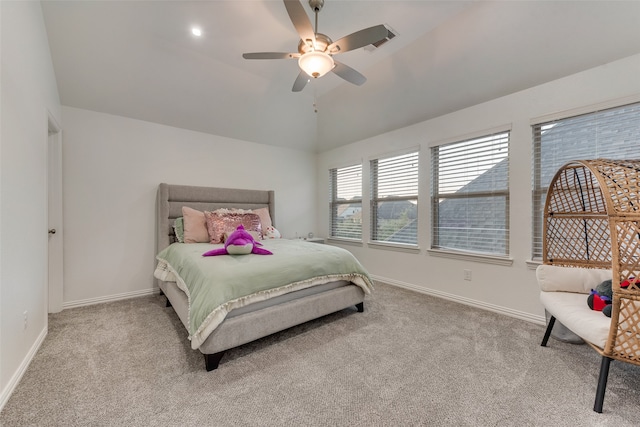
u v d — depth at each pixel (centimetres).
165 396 148
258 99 364
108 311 276
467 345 204
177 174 360
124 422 129
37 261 200
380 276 397
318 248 281
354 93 352
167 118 343
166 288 279
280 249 271
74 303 289
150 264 337
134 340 213
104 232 308
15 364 158
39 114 208
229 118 377
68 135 287
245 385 158
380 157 398
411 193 361
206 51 276
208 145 388
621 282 138
